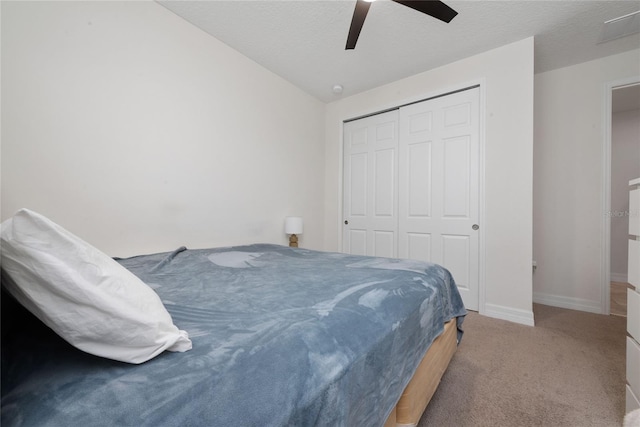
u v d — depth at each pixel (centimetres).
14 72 142
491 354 173
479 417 119
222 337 62
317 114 356
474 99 259
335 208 362
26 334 57
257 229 276
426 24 217
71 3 160
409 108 300
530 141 229
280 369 54
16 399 41
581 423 116
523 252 231
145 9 192
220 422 42
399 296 101
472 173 259
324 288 103
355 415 65
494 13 204
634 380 111
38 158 149
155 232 198
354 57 264
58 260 42
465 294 262
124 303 47
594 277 259
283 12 206
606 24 214
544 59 262
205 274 129
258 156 277
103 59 172
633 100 322
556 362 164
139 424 38
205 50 229
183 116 214
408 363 95
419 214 292
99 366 49
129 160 185
